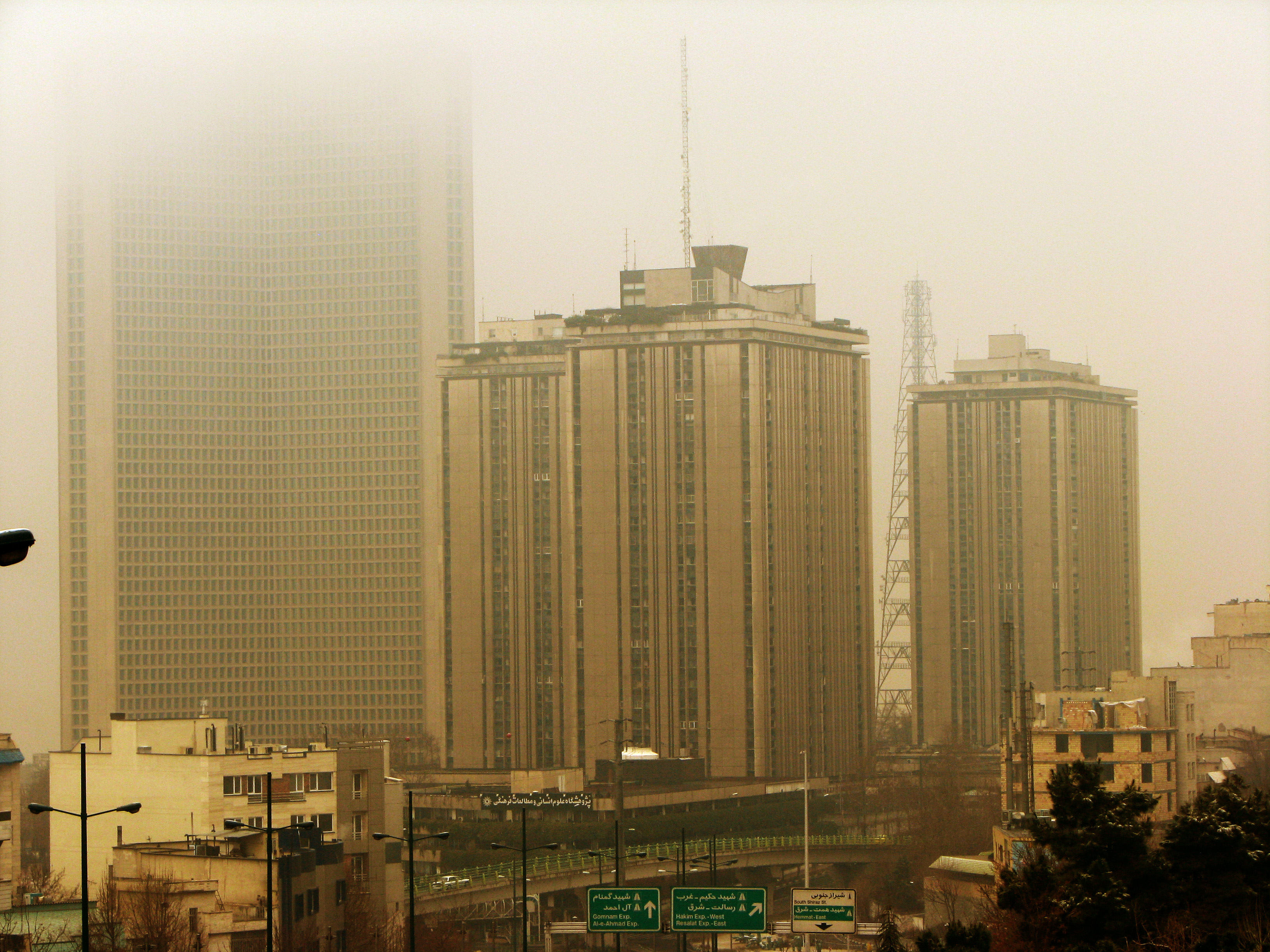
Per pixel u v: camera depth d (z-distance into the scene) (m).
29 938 125.88
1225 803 102.44
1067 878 99.38
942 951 94.19
